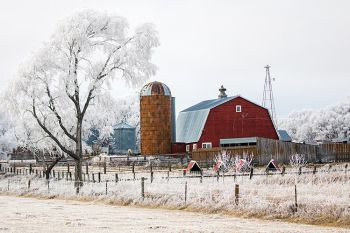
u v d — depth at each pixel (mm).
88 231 22203
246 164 53094
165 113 81438
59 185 49344
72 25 52438
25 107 52875
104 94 54750
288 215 27141
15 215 29062
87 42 52094
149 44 54969
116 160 74562
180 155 74250
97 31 54344
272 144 64312
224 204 30656
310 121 172375
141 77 54531
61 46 52625
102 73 53531
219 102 81375
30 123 60344
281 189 33719
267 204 28641
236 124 80562
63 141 59875
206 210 30859
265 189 33938
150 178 45188
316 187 34594
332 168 48094
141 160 72688
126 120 143125
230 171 53219
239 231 22312
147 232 21891
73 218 27469
